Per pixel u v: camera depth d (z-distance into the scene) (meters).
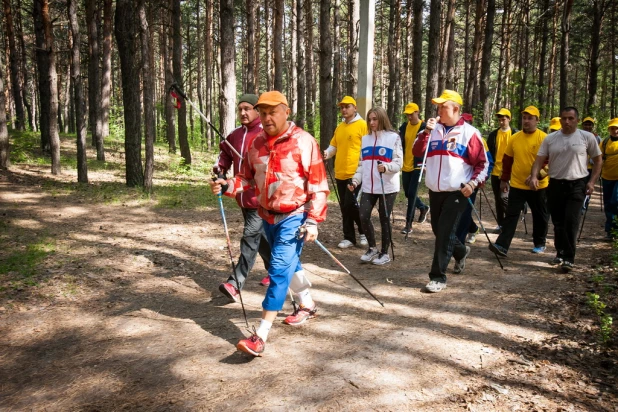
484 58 15.99
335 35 20.78
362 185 6.19
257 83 26.19
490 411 2.91
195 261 6.09
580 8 27.66
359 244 7.15
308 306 4.27
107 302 4.66
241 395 3.06
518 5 24.94
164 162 18.12
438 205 5.16
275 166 3.62
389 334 3.98
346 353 3.63
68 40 24.53
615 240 6.75
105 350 3.70
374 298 4.53
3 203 9.23
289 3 27.27
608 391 3.12
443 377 3.30
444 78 18.92
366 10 8.28
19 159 14.88
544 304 4.65
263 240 4.74
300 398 3.03
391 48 21.45
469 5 25.75
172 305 4.64
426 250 6.96
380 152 6.01
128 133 11.69
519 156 6.43
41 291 4.86
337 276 5.68
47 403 3.04
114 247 6.52
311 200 3.62
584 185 5.83
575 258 6.46
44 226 7.59
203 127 26.77
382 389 3.13
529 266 6.07
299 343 3.81
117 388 3.18
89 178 13.10
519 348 3.73
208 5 24.20
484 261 6.34
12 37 22.73
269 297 3.63
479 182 4.96
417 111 8.10
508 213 6.52
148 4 19.70
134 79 11.69
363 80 8.45
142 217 8.60
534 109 6.34
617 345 3.71
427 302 4.77
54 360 3.56
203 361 3.51
